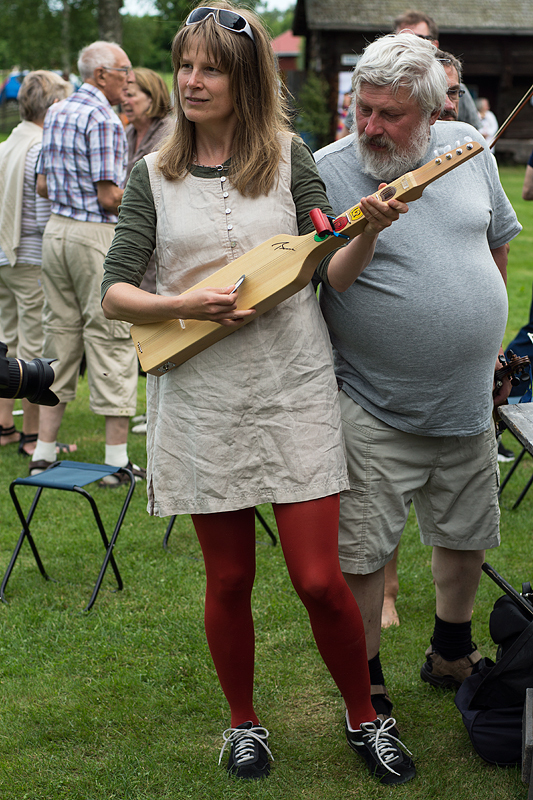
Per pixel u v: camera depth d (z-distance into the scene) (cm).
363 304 215
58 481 323
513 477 440
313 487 200
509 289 878
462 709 231
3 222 480
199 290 182
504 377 243
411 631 295
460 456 229
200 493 202
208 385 199
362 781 221
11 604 321
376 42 202
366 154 208
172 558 359
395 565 299
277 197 197
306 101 1947
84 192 418
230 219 196
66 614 312
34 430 493
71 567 351
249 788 219
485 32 2273
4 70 4128
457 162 171
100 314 424
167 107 505
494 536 237
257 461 201
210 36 186
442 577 249
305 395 201
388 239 212
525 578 329
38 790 221
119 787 221
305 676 271
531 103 2406
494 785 217
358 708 222
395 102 196
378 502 225
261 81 195
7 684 269
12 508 413
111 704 257
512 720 221
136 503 418
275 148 197
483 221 217
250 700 229
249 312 187
